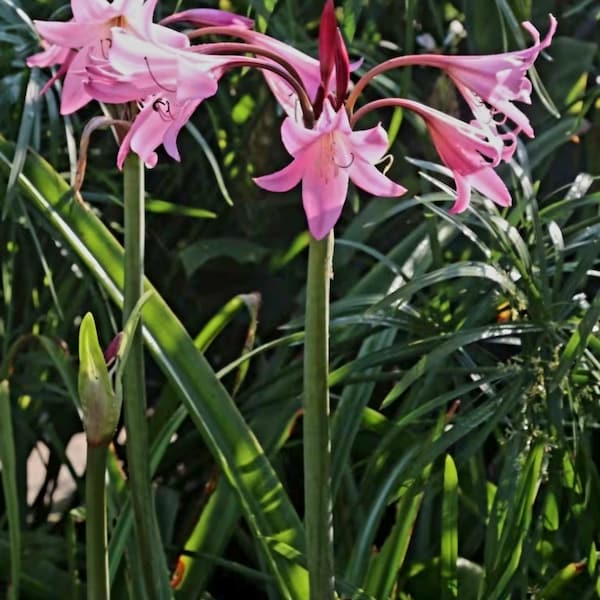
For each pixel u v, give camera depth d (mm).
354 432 1545
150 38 1132
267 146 1968
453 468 1404
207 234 2102
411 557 1686
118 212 2018
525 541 1408
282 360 1799
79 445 2756
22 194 1595
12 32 1755
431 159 1873
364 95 2018
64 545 1681
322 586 1207
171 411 1623
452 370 1497
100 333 1881
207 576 1514
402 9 2047
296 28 1854
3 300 1915
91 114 1986
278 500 1396
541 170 1904
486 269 1411
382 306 1373
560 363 1346
